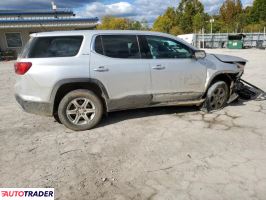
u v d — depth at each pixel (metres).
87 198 2.86
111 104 4.74
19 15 24.62
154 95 4.98
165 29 72.12
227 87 5.68
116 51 4.65
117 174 3.30
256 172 3.23
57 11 26.09
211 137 4.29
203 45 32.31
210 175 3.20
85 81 4.42
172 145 4.04
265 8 56.06
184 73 5.09
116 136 4.44
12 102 6.95
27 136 4.55
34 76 4.25
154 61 4.85
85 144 4.17
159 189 2.97
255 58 16.88
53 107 4.44
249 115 5.30
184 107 5.91
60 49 4.39
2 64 18.36
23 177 3.28
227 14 61.78
